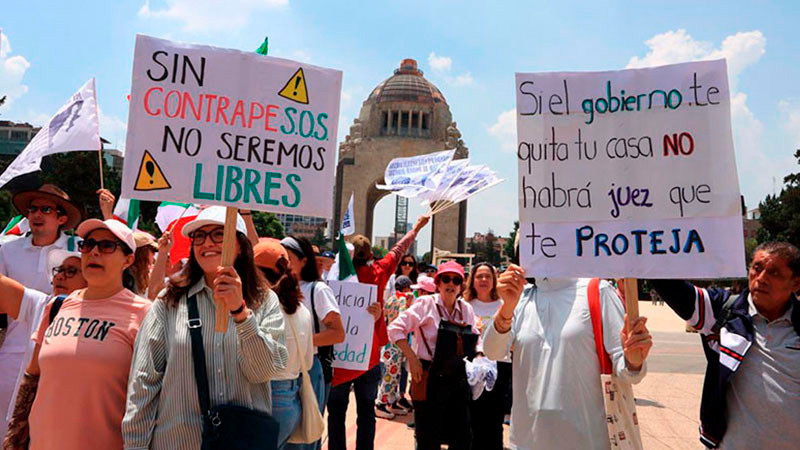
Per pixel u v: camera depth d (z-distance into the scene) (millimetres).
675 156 3637
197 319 3254
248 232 5219
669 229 3590
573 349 3832
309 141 3834
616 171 3697
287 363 3668
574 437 3738
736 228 3514
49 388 3420
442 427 5266
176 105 3600
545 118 3803
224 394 3176
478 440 5746
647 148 3676
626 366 3566
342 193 68938
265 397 3369
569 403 3775
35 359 3734
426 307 5625
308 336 4152
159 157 3535
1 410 4543
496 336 3941
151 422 3096
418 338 5582
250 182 3678
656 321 33312
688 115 3641
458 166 7777
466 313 5812
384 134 72250
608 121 3740
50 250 5242
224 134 3664
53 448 3355
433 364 5293
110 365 3426
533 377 3947
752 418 3559
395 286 10438
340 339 5141
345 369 5875
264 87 3770
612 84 3760
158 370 3186
